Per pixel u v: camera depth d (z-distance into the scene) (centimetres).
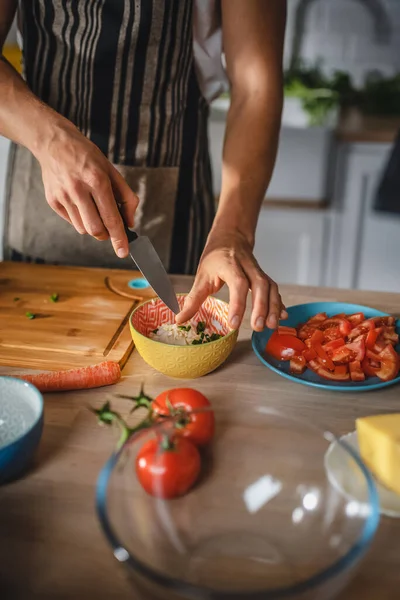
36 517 65
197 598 46
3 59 109
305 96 271
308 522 59
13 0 124
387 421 69
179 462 61
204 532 59
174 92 131
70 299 115
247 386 90
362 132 233
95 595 56
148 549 56
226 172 121
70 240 140
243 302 90
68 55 125
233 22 123
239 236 106
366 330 99
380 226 251
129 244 96
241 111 125
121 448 59
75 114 130
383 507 63
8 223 145
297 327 105
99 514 53
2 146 236
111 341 101
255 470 64
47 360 95
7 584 57
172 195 140
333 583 52
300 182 246
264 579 55
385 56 290
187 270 147
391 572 58
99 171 91
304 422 65
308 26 288
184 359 87
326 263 262
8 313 110
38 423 69
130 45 123
